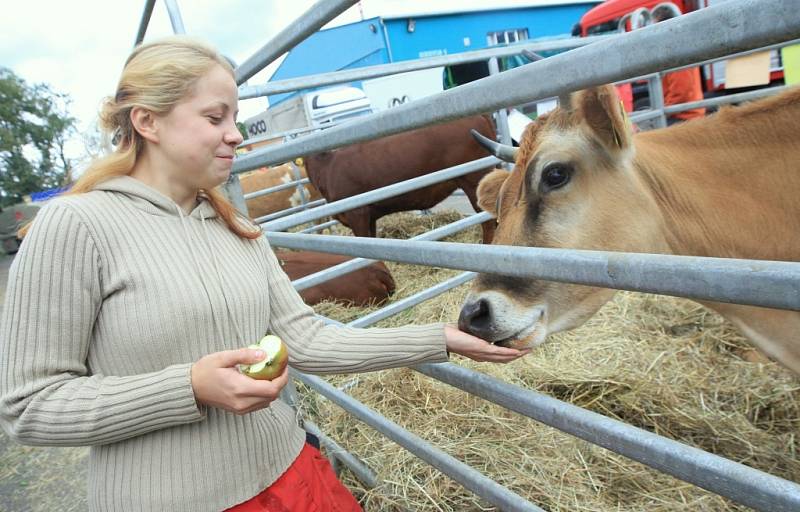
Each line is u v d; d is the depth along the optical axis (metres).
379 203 6.52
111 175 1.23
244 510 1.27
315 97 11.39
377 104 10.70
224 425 1.25
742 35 0.66
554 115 1.89
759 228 1.87
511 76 0.99
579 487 2.17
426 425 2.69
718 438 2.41
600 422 1.20
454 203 8.91
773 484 0.91
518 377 2.99
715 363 2.94
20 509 3.17
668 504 2.04
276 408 1.45
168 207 1.25
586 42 4.19
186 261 1.22
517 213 1.92
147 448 1.18
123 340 1.15
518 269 1.16
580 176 1.84
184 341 1.18
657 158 1.94
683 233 1.94
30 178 22.05
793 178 1.81
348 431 2.81
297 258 5.29
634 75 0.82
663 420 2.57
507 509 1.60
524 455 2.33
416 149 6.09
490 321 1.80
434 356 1.47
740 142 1.89
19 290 1.07
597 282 1.00
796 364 1.90
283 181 9.34
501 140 4.60
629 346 3.14
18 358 1.06
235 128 1.27
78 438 1.07
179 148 1.20
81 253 1.11
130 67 1.19
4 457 3.81
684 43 0.72
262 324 1.35
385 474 2.40
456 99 1.12
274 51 1.89
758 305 0.78
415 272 5.29
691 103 4.87
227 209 1.39
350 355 1.46
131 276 1.15
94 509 1.22
